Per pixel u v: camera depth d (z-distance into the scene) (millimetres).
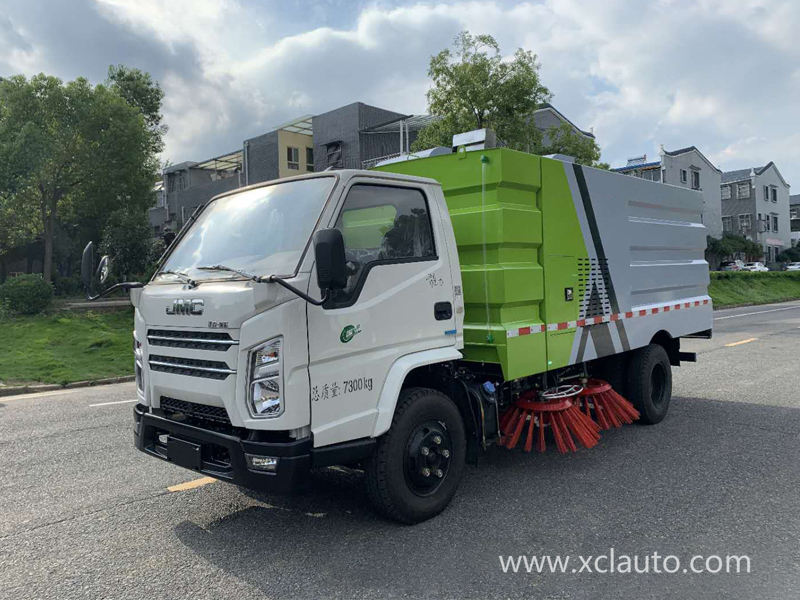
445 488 4414
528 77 17844
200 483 5238
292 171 37531
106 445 6570
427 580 3457
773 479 5102
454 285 4613
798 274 41000
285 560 3736
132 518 4480
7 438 6992
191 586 3439
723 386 9188
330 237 3373
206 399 3803
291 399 3547
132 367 12742
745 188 58344
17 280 18109
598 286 5883
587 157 20219
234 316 3592
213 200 4855
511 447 5457
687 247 7613
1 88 22891
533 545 3904
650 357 6836
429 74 18578
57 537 4168
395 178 4312
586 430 5715
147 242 25594
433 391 4395
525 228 4961
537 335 5094
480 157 4867
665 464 5543
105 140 24812
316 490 4984
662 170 47250
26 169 22172
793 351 12656
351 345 3848
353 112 34375
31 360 12680
